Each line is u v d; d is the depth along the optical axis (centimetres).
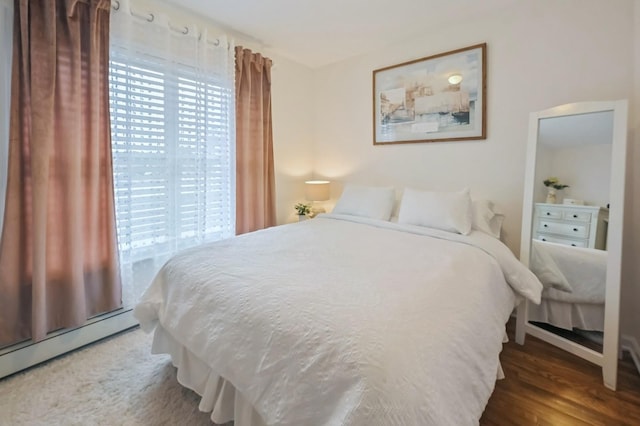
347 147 339
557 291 194
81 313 184
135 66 208
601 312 173
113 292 202
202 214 254
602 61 196
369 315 98
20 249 166
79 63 177
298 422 89
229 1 222
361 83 322
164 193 230
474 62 246
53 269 178
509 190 238
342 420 78
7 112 162
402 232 225
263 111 301
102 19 189
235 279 132
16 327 166
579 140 179
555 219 192
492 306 142
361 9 232
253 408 110
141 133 215
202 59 246
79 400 147
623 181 160
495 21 235
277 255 165
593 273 176
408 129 288
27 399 147
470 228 215
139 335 207
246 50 276
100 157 194
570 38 206
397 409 75
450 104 261
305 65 351
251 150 293
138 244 219
